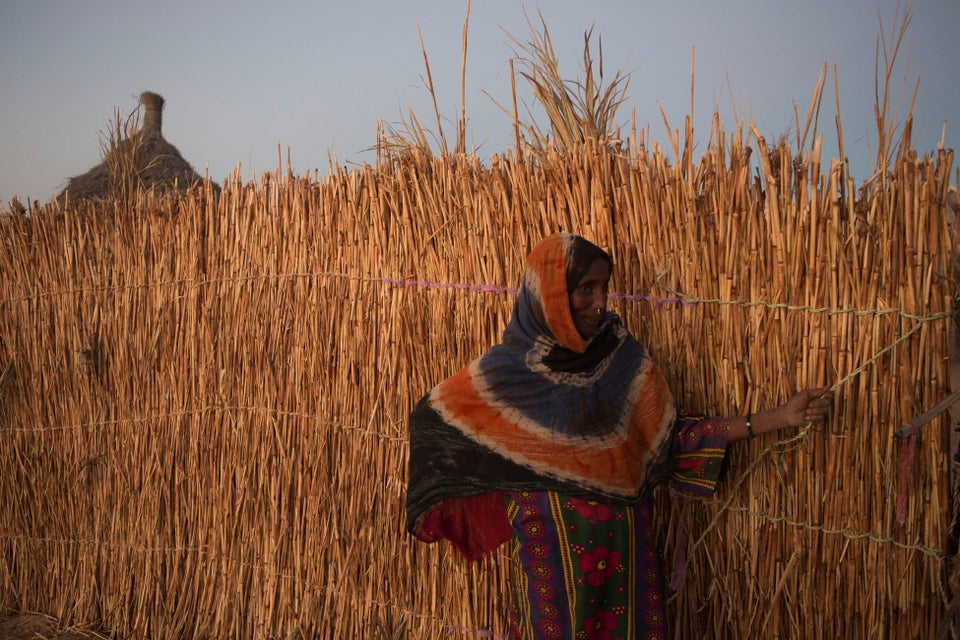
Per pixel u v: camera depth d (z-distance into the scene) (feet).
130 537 13.33
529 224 9.47
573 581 7.64
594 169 9.02
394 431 10.58
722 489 8.70
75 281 13.73
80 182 17.42
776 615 8.44
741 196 8.35
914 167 7.56
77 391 13.76
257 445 11.89
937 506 7.68
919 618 7.82
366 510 10.83
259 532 11.94
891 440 7.82
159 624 12.98
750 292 8.41
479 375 8.12
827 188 7.95
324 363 11.16
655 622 7.77
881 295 7.79
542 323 7.79
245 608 12.18
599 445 7.72
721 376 8.57
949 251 7.54
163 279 12.82
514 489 7.84
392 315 10.52
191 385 12.59
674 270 8.73
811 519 8.26
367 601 10.89
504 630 9.94
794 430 8.30
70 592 14.11
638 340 8.95
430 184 10.19
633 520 7.73
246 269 11.98
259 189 11.85
